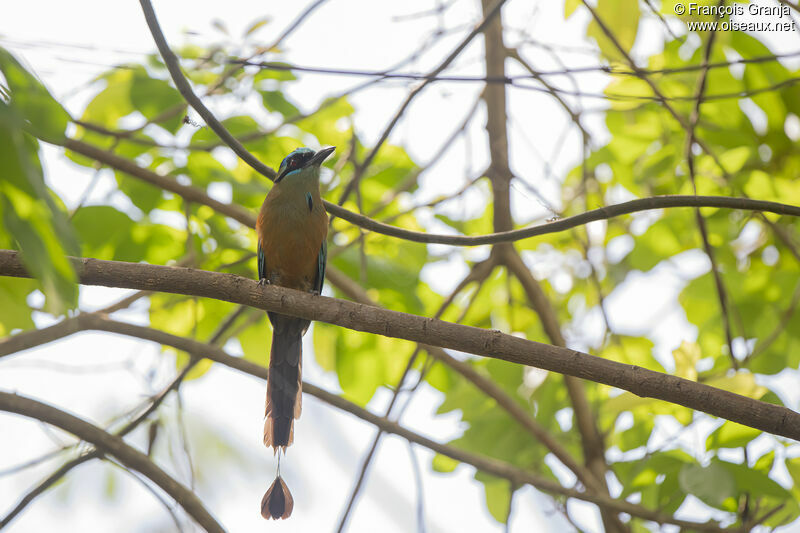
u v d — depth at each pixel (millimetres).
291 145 12703
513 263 13312
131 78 11828
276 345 10398
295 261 10883
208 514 10031
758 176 12172
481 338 7750
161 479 10156
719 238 13859
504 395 12195
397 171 14180
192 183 12094
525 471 12344
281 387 10250
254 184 12617
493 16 10180
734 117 13133
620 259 15430
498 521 12336
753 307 13430
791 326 13141
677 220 13977
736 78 12773
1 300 10352
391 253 14148
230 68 11805
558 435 13367
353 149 11648
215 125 8930
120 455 10125
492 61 13586
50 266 4305
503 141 13484
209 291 8203
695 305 14281
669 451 10289
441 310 12859
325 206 9523
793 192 12062
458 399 13219
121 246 11742
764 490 9352
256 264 12375
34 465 10227
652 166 13180
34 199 4332
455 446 12859
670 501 10258
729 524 10250
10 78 5078
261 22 11758
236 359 10812
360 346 13445
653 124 13453
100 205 11500
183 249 12117
